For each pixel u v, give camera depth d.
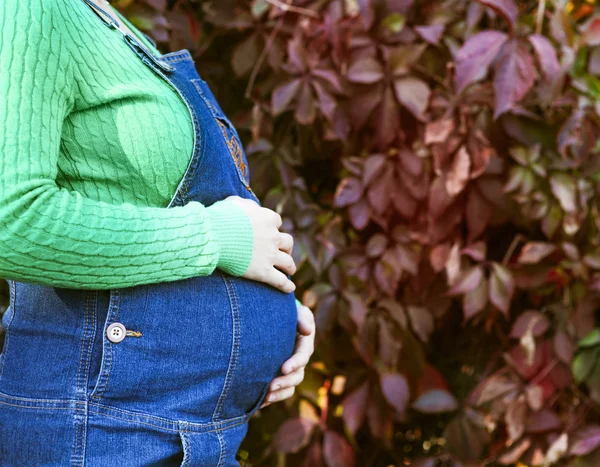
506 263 1.74
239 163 1.05
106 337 0.81
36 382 0.84
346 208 1.78
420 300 1.79
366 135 1.74
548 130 1.65
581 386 1.83
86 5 0.87
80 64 0.80
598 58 1.65
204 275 0.86
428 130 1.62
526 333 1.69
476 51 1.52
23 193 0.71
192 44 1.69
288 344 1.01
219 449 0.89
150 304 0.84
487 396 1.74
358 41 1.64
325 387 1.79
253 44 1.67
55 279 0.76
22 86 0.73
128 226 0.78
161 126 0.86
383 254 1.71
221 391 0.89
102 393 0.81
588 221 1.70
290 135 1.74
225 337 0.89
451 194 1.62
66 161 0.83
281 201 1.66
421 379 1.76
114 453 0.82
